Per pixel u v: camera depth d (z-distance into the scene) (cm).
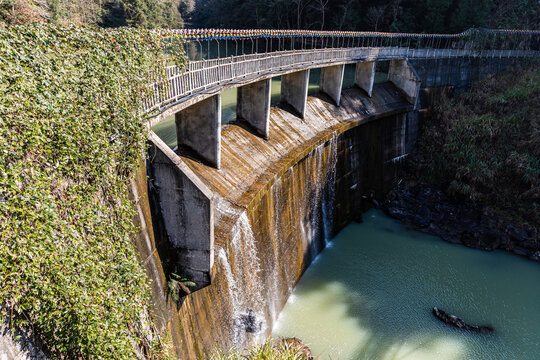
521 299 2741
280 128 2766
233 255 1814
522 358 2239
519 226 3444
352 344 2261
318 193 3016
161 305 1441
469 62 4866
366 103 3828
